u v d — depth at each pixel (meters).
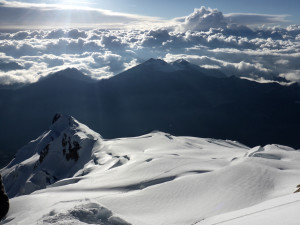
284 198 21.75
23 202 44.97
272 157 74.94
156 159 87.25
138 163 88.88
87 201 26.69
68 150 163.00
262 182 51.03
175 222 39.34
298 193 22.28
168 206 45.59
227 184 50.81
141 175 74.62
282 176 53.66
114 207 45.97
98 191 64.38
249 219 17.83
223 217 22.06
